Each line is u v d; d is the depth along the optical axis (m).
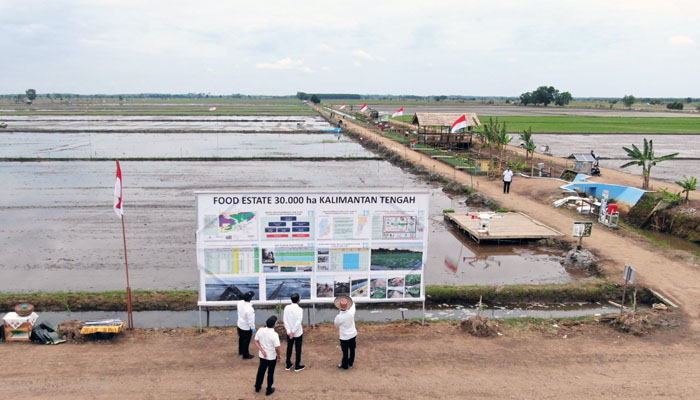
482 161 41.28
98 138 63.25
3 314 14.34
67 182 34.28
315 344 11.75
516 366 10.63
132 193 30.75
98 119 98.44
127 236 21.84
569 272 18.44
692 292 15.16
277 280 12.31
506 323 13.12
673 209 23.66
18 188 32.16
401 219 12.25
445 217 26.47
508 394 9.47
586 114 127.75
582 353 11.30
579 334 12.41
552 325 13.02
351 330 10.19
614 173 36.16
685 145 58.94
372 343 11.80
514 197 29.80
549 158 44.53
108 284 16.47
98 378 9.95
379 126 79.19
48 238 21.53
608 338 12.16
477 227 22.67
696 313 13.59
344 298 10.41
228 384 9.76
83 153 48.47
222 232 11.90
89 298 14.78
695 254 19.81
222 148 54.19
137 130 71.19
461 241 22.47
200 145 56.81
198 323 13.84
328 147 56.69
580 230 19.42
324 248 12.23
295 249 12.16
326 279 12.43
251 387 9.66
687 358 11.07
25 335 11.79
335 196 11.92
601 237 21.50
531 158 40.97
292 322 10.02
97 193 30.80
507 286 16.09
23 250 19.89
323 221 12.07
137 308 14.65
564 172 34.47
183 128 78.69
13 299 14.62
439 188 34.59
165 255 19.34
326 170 40.62
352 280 12.51
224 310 14.64
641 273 16.95
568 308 15.43
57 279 16.89
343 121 92.12
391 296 12.73
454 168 40.38
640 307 15.27
